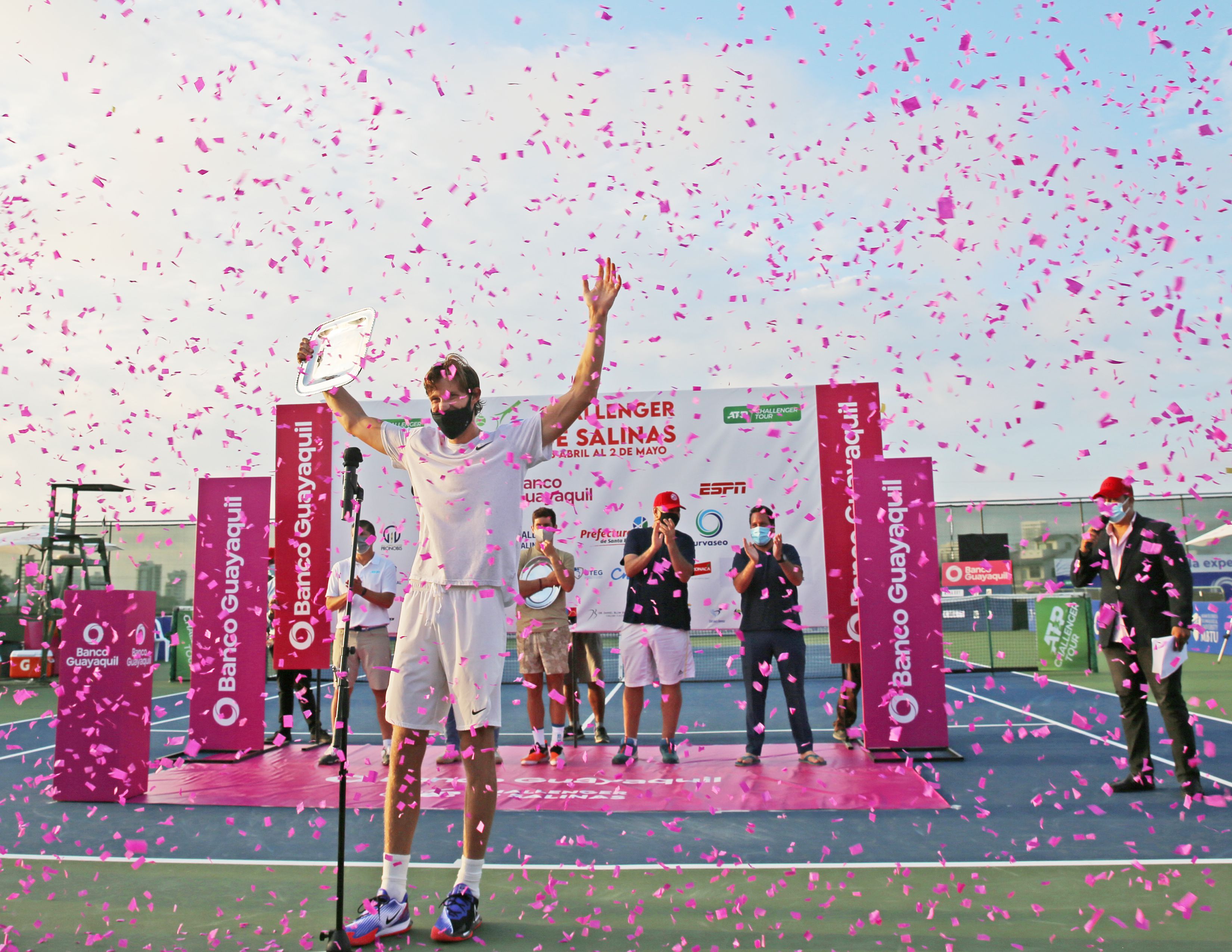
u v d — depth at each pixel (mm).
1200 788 4250
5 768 5629
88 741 4605
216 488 6156
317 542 6645
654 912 2686
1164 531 4348
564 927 2557
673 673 5566
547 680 5871
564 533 7328
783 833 3715
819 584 7145
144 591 4797
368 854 3480
